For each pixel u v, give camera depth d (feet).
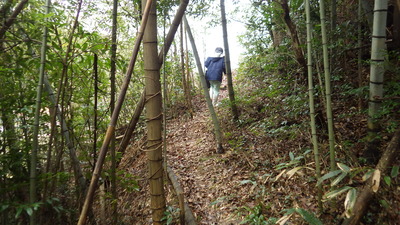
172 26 8.30
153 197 7.04
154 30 6.61
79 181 8.16
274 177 10.28
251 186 10.33
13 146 6.27
